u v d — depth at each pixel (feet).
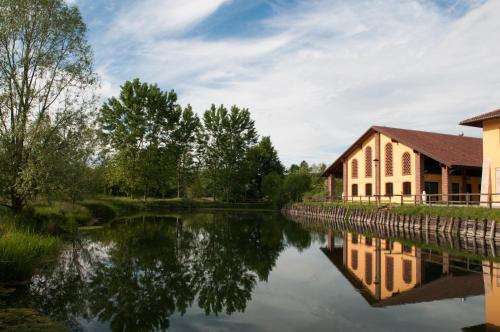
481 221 72.69
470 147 131.95
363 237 80.59
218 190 238.27
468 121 88.58
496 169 84.99
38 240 48.88
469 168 110.52
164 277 42.04
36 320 26.48
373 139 140.36
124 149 177.17
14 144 63.52
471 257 54.75
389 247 65.51
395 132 129.70
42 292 34.94
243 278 42.42
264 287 38.52
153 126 186.91
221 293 36.09
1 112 65.10
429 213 88.79
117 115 178.29
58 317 28.68
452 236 78.64
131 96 183.32
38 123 64.64
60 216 78.13
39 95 68.69
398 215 97.71
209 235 81.76
